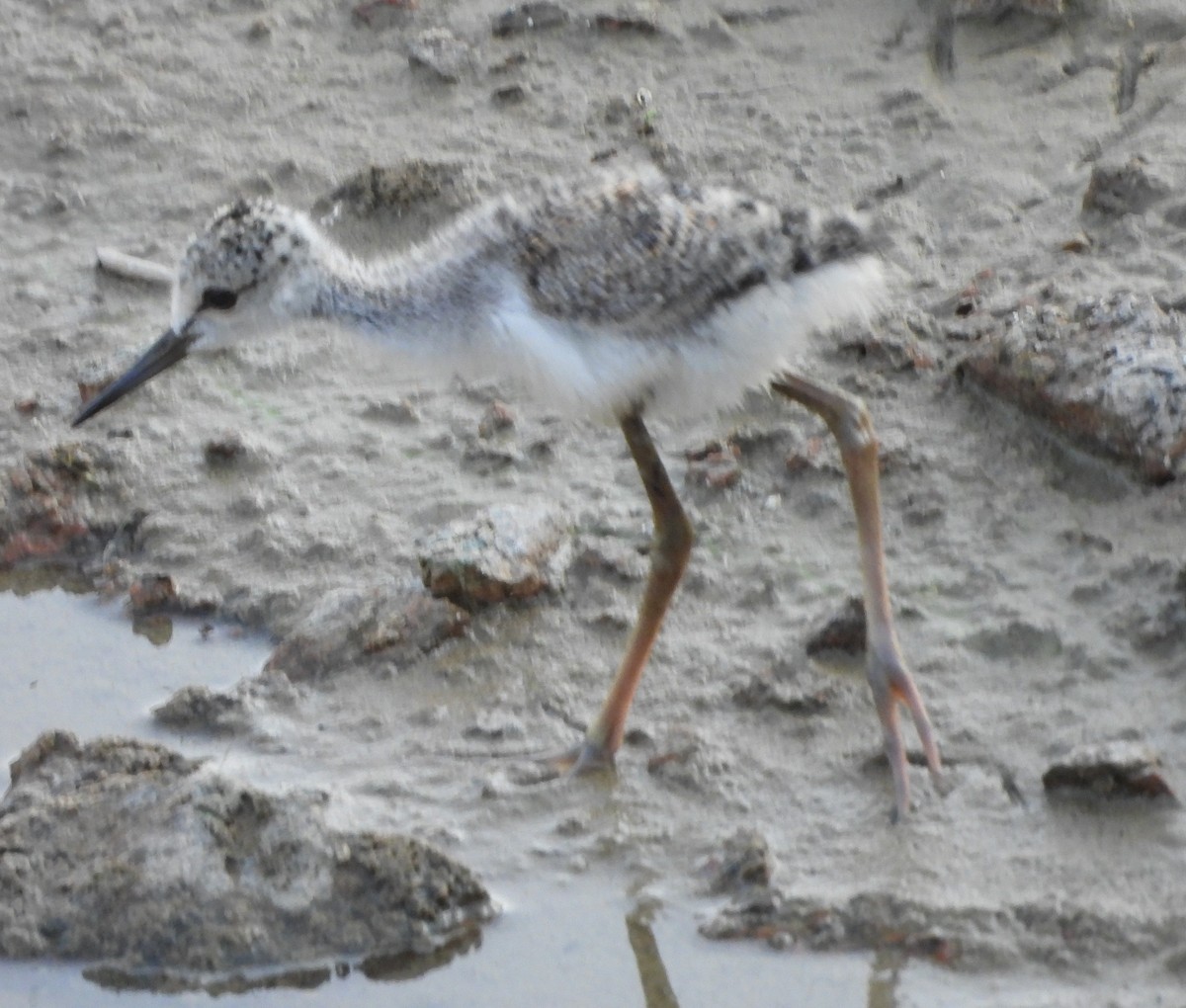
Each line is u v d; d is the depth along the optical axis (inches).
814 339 471.5
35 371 502.6
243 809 347.9
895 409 454.0
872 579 365.7
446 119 574.2
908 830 347.9
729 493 441.4
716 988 326.0
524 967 334.6
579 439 466.3
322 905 339.0
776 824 354.6
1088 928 323.0
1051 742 362.9
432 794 371.6
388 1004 331.0
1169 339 427.8
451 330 364.5
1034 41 564.1
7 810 364.5
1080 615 391.5
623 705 371.6
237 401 490.9
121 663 420.8
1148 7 562.9
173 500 461.4
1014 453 436.5
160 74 601.0
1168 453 413.1
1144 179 495.5
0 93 595.2
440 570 411.8
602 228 346.6
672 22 595.2
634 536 433.4
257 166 562.6
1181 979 313.3
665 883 346.9
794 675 388.2
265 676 404.5
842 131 545.6
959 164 526.9
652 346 346.6
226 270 385.7
